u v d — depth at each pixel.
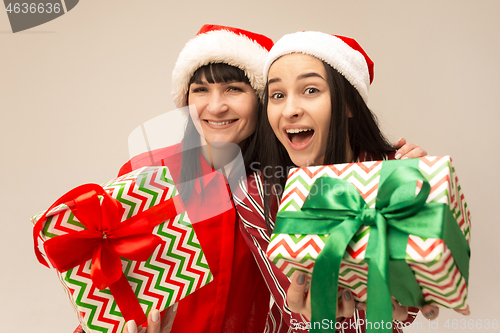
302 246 0.60
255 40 1.01
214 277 0.87
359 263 0.56
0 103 1.42
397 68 1.54
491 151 1.49
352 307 0.67
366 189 0.60
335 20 1.57
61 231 0.65
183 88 0.98
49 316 1.32
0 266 1.31
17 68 1.48
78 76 1.48
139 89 1.50
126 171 0.88
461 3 1.51
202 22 1.56
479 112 1.51
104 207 0.65
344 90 0.82
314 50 0.80
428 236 0.52
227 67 0.92
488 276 1.42
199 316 0.86
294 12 1.58
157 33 1.54
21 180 1.12
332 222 0.59
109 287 0.65
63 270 0.63
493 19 1.50
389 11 1.55
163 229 0.70
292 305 0.68
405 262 0.53
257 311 0.96
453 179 0.58
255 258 0.89
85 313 0.64
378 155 0.88
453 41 1.52
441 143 1.52
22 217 1.14
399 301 0.62
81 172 1.15
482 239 1.45
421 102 1.53
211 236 0.87
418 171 0.55
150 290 0.67
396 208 0.54
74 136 1.42
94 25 1.53
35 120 1.43
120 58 1.51
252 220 0.88
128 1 1.54
